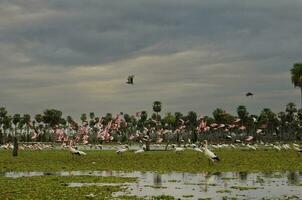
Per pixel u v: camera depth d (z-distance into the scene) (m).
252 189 30.42
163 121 168.12
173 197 26.83
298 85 96.94
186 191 29.97
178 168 48.50
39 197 27.30
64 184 34.16
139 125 166.25
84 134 109.19
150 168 49.41
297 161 55.84
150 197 27.06
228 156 68.50
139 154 80.12
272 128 174.75
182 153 82.62
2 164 58.56
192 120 165.00
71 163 59.38
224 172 43.38
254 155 71.25
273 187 31.38
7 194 28.62
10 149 116.50
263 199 25.86
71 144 99.19
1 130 180.00
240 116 158.50
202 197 27.09
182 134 155.12
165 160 61.78
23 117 183.38
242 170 44.97
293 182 34.25
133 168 49.97
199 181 35.91
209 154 52.62
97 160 64.75
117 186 32.69
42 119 181.38
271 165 50.16
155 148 115.31
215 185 33.09
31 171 48.22
